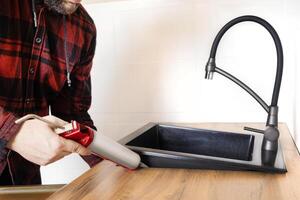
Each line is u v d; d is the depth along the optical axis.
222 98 1.31
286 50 1.21
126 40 1.38
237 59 1.27
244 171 0.69
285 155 0.79
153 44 1.35
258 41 1.24
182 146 1.04
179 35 1.32
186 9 1.29
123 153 0.69
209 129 1.05
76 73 1.09
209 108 1.33
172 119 1.37
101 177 0.69
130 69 1.40
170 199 0.57
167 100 1.37
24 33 0.91
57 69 1.01
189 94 1.34
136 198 0.58
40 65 0.96
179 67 1.34
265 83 1.26
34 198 0.72
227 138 0.98
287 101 1.22
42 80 0.99
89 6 1.39
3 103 0.90
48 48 0.96
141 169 0.73
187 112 1.35
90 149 0.65
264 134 0.82
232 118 1.31
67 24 1.00
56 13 0.97
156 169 0.73
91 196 0.60
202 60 1.31
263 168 0.68
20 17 0.90
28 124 0.67
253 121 1.29
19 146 0.68
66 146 0.63
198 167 0.72
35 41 0.93
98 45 1.41
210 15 1.28
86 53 1.09
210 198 0.56
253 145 0.89
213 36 1.28
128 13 1.36
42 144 0.64
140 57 1.38
